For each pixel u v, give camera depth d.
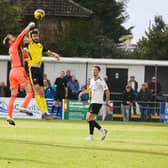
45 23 79.06
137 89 49.62
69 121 43.97
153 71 53.06
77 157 19.08
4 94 48.78
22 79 25.91
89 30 81.62
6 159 17.91
